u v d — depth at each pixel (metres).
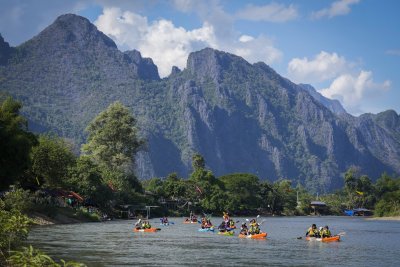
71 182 106.31
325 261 42.38
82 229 72.94
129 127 138.12
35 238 54.47
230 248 51.59
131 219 125.88
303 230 93.44
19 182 91.06
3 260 25.92
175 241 58.75
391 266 39.81
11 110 85.12
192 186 182.00
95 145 139.12
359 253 49.44
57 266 19.14
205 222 83.38
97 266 34.88
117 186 132.75
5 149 69.75
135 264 36.69
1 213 26.22
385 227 112.94
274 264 39.47
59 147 95.62
